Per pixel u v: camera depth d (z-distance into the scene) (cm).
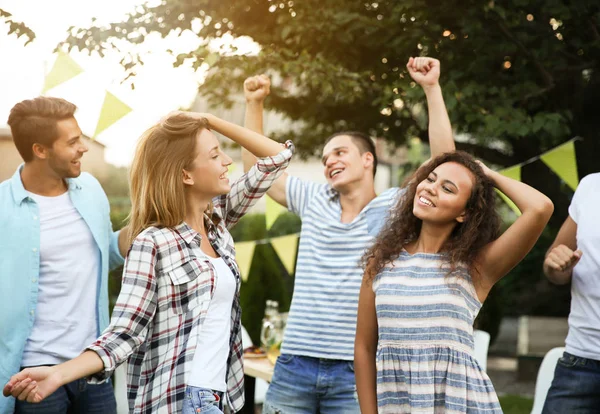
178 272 220
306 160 566
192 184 231
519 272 767
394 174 1140
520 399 632
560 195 513
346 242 304
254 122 319
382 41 430
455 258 228
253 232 725
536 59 418
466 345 225
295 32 427
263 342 396
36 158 274
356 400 294
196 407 217
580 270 290
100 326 280
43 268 272
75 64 314
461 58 425
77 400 276
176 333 219
